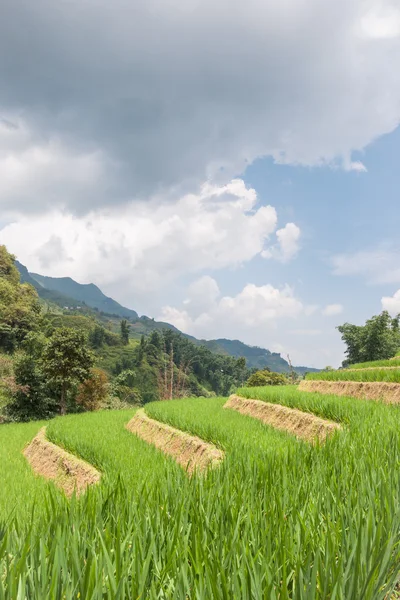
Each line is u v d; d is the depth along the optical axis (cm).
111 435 1634
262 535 258
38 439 1672
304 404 1458
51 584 195
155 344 17675
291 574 219
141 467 977
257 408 1706
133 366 14450
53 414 3644
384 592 220
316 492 365
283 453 537
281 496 357
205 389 16550
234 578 199
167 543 255
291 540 253
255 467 452
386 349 5769
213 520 292
